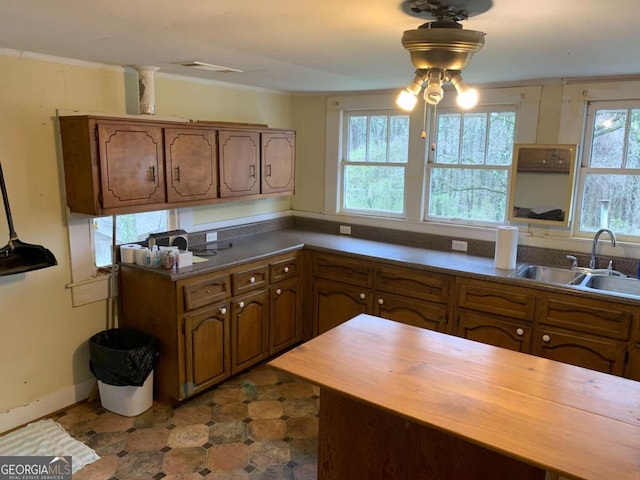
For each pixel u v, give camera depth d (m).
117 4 1.62
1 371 2.70
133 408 2.89
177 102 3.42
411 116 3.86
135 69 2.99
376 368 1.85
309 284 3.83
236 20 1.81
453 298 3.15
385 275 3.41
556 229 3.36
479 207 3.71
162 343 2.99
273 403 3.10
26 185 2.68
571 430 1.46
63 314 2.94
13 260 2.60
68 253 2.91
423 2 1.54
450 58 1.70
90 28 1.97
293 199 4.61
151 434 2.73
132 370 2.80
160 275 2.88
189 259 3.04
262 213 4.31
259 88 4.04
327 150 4.32
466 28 1.85
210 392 3.22
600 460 1.32
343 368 1.84
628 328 2.60
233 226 4.03
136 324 3.12
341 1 1.55
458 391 1.68
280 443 2.68
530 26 1.81
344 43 2.19
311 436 2.75
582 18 1.69
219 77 3.41
